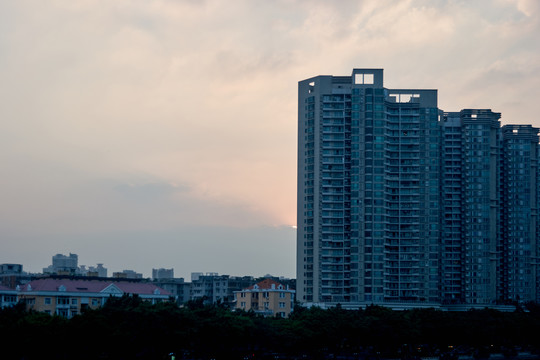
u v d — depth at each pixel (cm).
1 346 19538
